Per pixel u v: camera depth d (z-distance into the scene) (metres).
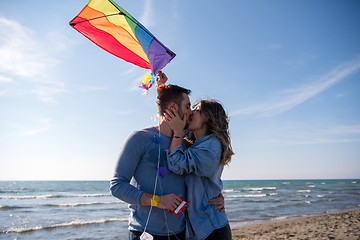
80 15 1.83
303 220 12.34
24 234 9.13
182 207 1.71
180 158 1.82
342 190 42.28
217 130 2.04
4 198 25.73
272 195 31.30
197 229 1.86
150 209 1.77
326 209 17.59
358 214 13.80
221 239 1.91
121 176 1.74
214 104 2.12
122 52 2.17
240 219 13.27
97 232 9.55
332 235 8.27
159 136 1.94
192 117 2.10
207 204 1.98
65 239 8.47
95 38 2.06
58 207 17.75
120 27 1.87
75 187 55.12
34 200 23.55
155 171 1.82
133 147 1.79
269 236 8.78
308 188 50.44
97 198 26.58
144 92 1.98
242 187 57.00
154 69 1.93
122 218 12.82
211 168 1.92
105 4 1.70
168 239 1.78
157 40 1.86
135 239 1.74
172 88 2.00
